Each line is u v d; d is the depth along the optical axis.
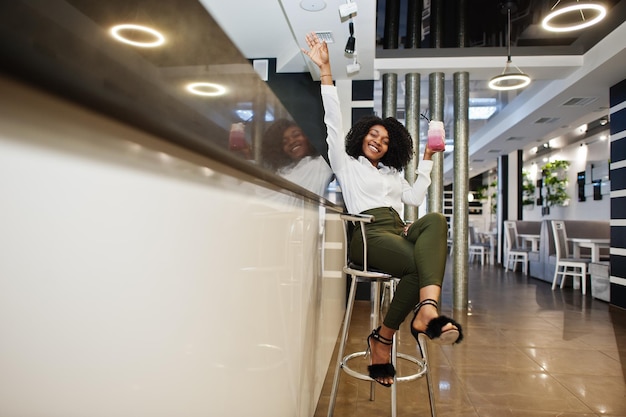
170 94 0.35
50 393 0.30
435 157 5.07
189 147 0.48
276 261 1.00
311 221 1.62
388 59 5.09
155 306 0.44
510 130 7.93
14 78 0.23
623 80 5.19
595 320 4.20
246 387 0.77
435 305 1.32
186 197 0.51
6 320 0.27
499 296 5.63
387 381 1.61
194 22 0.39
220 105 0.47
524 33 4.79
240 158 0.56
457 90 5.18
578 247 6.57
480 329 3.77
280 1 3.44
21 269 0.27
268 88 0.71
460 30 4.87
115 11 0.27
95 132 0.33
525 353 3.06
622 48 4.39
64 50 0.23
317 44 1.93
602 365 2.81
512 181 10.46
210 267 0.59
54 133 0.29
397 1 4.68
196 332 0.54
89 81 0.25
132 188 0.39
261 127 0.67
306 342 1.53
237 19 4.22
